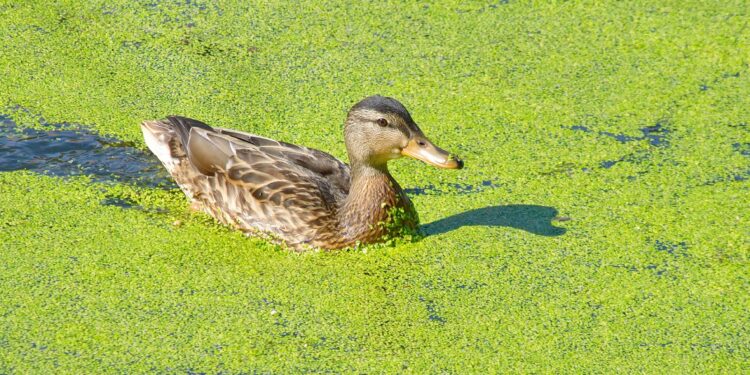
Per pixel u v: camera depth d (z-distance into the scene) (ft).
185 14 63.00
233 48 59.67
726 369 37.88
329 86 56.54
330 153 51.11
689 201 48.26
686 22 63.77
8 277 41.63
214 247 44.45
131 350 37.88
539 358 38.24
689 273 43.16
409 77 57.67
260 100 55.16
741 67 59.52
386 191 43.78
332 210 44.16
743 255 44.34
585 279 42.73
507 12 64.34
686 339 39.32
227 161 45.65
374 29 62.13
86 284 41.45
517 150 52.19
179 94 55.36
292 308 40.60
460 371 37.50
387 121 42.73
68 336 38.45
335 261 43.55
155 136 48.52
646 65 59.52
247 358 37.78
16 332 38.52
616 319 40.37
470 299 41.37
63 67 57.31
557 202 48.19
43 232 44.70
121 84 56.08
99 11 62.95
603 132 53.78
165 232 45.32
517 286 42.24
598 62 59.72
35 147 50.88
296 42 60.49
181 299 40.86
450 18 63.52
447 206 47.88
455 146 52.34
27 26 60.90
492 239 45.24
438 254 44.14
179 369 37.09
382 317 40.24
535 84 57.52
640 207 47.80
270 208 44.34
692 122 54.70
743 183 49.73
